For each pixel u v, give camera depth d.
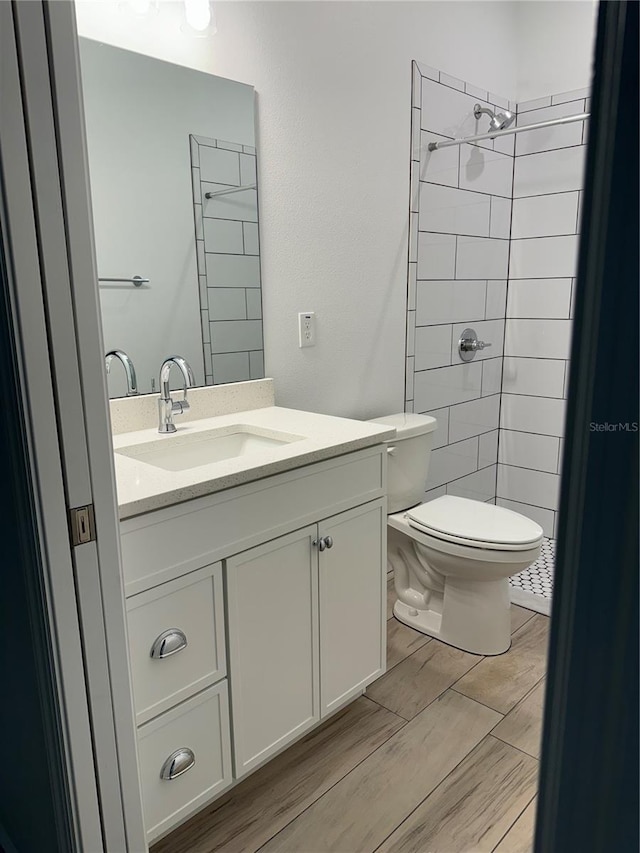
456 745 1.73
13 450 0.95
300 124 2.04
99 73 1.56
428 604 2.35
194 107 1.75
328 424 1.81
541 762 0.53
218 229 1.87
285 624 1.55
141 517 1.21
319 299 2.22
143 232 1.70
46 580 0.96
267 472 1.41
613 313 0.42
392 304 2.51
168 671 1.31
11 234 0.86
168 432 1.72
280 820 1.50
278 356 2.12
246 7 1.84
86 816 1.07
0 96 0.82
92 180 1.59
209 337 1.90
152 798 1.32
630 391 0.42
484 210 2.84
